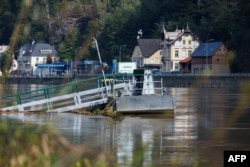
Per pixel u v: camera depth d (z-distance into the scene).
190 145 30.83
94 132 36.56
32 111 55.28
